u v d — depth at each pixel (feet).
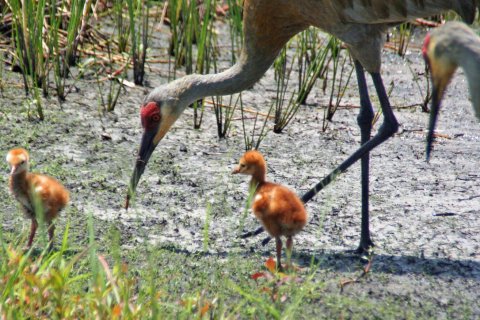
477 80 26.58
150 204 35.47
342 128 46.14
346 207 36.17
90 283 27.30
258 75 35.68
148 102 35.06
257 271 29.63
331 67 55.06
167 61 53.62
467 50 26.86
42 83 47.09
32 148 40.63
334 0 32.91
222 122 45.98
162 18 57.26
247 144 42.78
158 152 41.50
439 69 27.89
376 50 33.53
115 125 44.34
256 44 35.04
